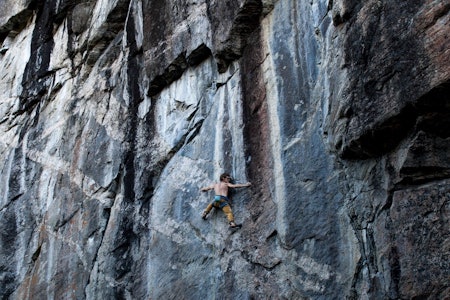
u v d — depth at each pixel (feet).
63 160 34.30
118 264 26.35
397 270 15.61
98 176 30.25
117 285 25.88
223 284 21.29
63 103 37.04
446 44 14.60
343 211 18.26
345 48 18.26
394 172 16.55
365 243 17.22
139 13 31.73
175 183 25.55
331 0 20.54
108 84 33.01
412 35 15.62
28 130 39.65
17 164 38.52
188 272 22.88
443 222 14.73
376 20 17.11
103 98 32.96
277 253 19.81
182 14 27.86
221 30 24.72
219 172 23.41
